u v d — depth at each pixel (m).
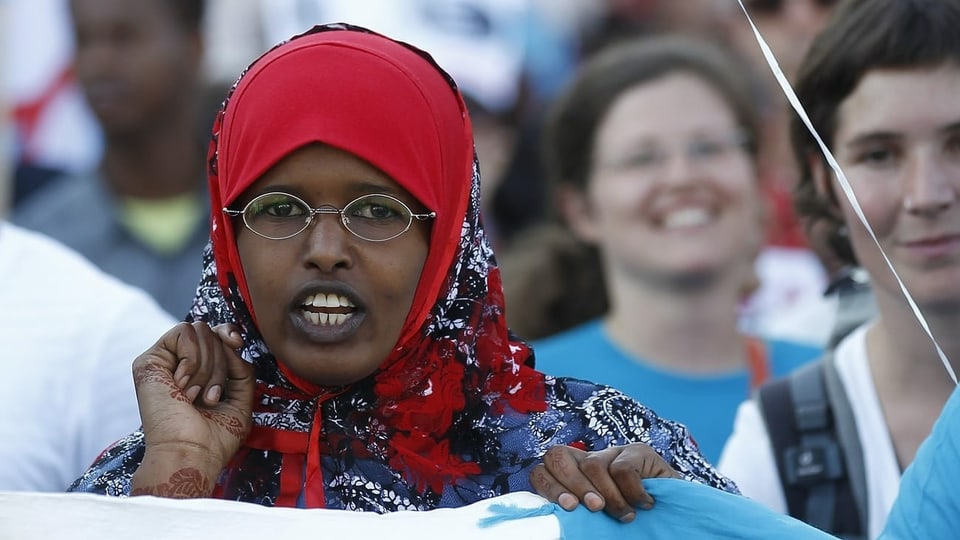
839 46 12.00
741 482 12.53
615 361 16.64
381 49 10.11
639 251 16.62
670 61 16.95
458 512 9.47
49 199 20.28
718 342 16.56
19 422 12.56
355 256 9.67
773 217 18.97
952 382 12.11
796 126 12.59
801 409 12.52
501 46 22.44
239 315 10.03
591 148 17.05
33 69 22.95
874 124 11.83
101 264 19.58
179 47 19.72
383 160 9.72
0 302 12.95
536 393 10.27
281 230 9.71
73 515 9.29
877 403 12.37
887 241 11.94
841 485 12.30
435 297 10.00
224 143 10.06
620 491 9.52
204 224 19.77
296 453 10.02
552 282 18.20
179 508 9.29
